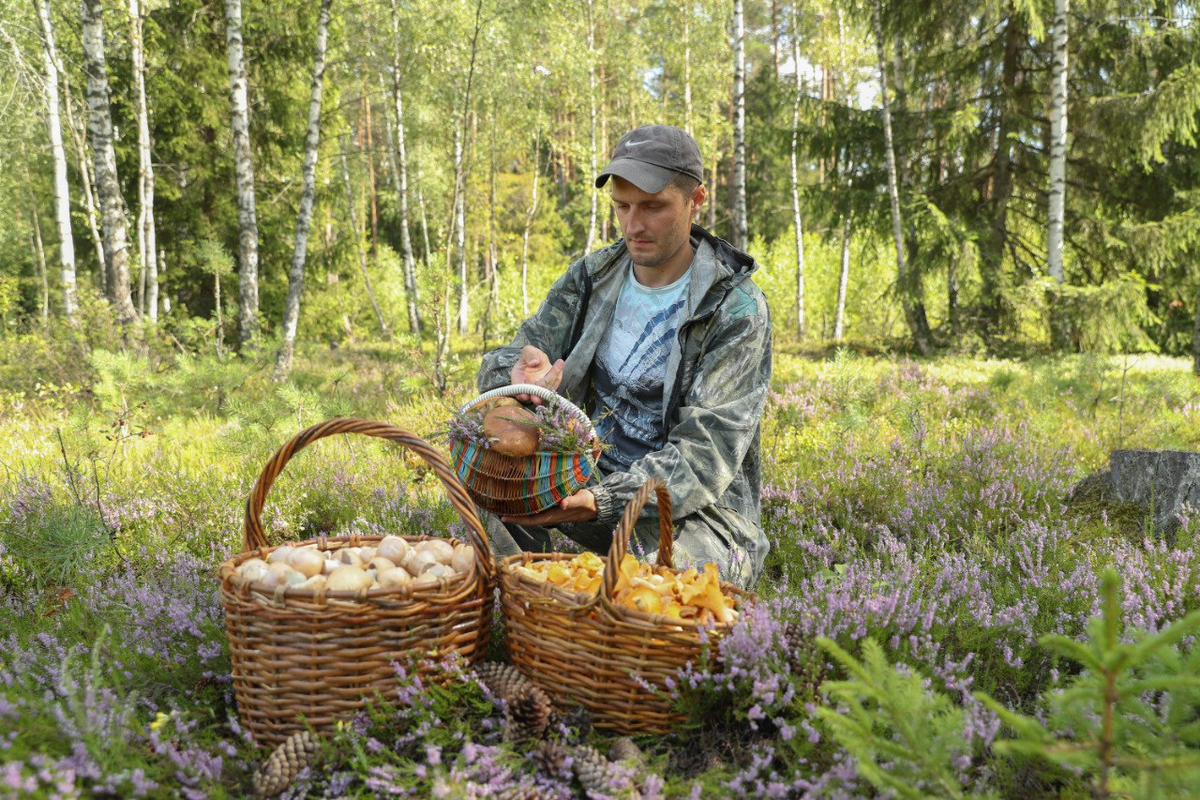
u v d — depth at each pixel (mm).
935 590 2922
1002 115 17406
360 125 35781
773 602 2521
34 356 10453
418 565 2350
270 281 21609
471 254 32531
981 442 5238
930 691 1966
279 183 20766
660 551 2643
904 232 18516
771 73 27016
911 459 5312
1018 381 9133
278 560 2283
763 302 3070
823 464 5363
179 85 18828
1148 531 4246
